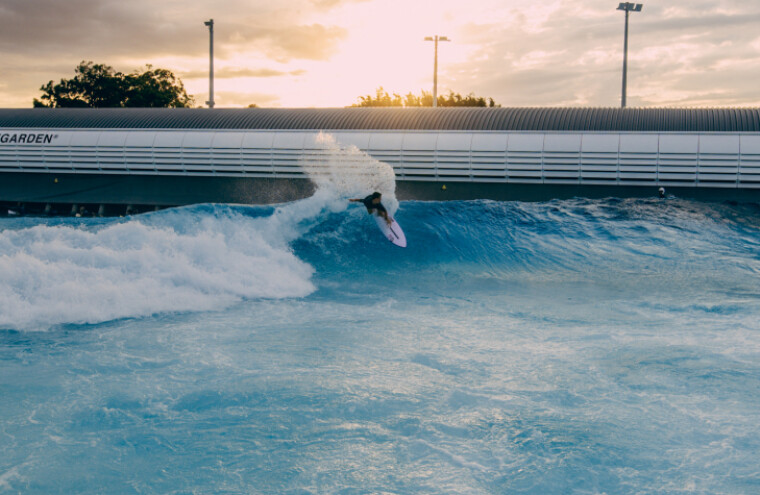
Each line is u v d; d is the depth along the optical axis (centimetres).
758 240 1928
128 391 670
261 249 1381
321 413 619
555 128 3034
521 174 3025
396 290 1286
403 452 543
